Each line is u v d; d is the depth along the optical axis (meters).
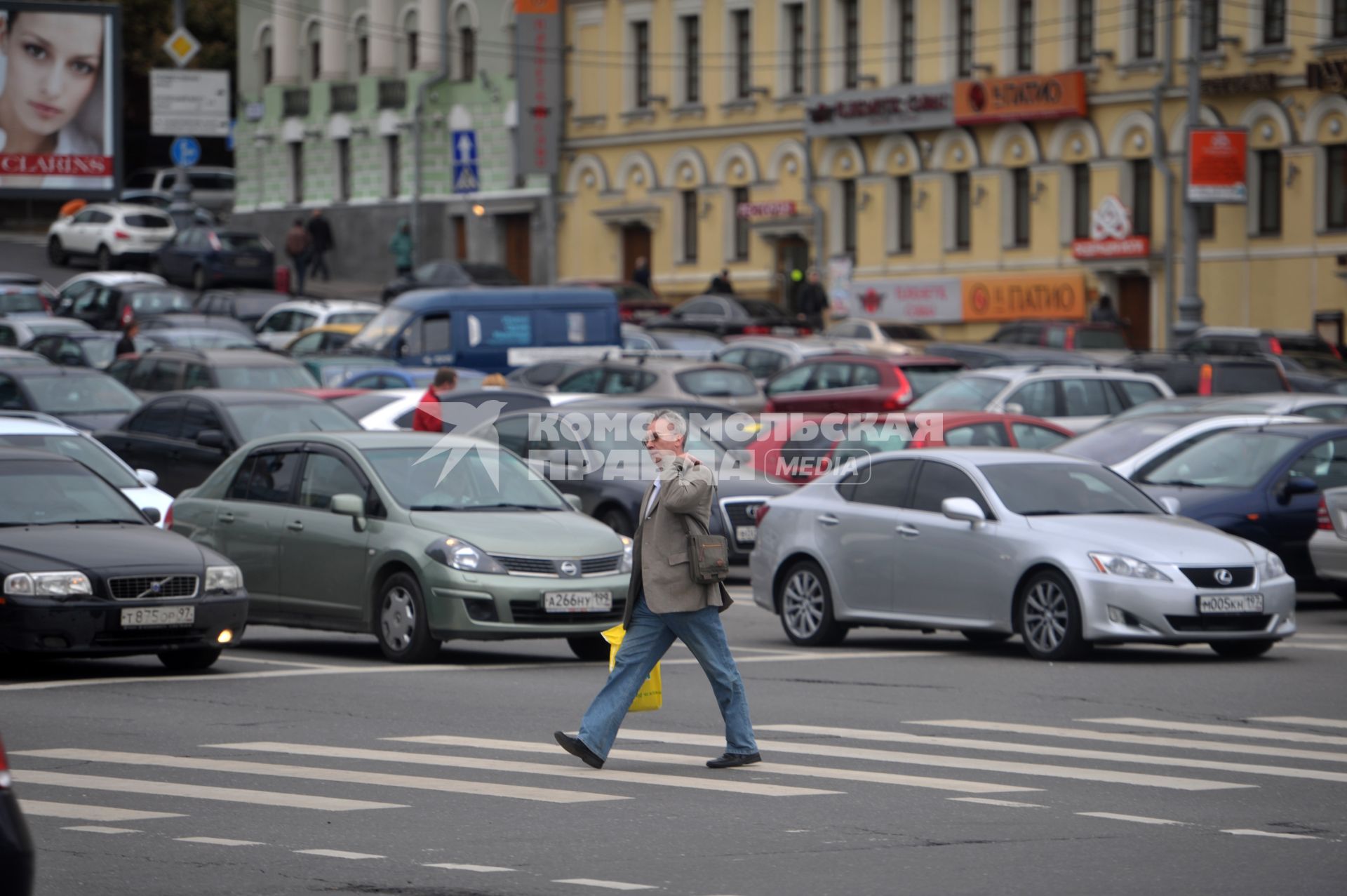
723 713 36.41
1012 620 53.94
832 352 130.50
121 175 154.50
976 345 136.00
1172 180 165.62
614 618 53.44
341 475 55.72
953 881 26.97
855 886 26.66
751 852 28.83
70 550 48.47
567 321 130.12
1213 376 107.12
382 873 27.45
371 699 45.84
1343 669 51.88
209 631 49.62
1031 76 173.12
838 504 58.59
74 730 40.78
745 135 199.12
